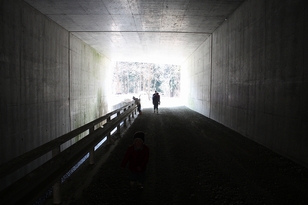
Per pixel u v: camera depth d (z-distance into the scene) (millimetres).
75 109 14492
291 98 6000
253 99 8406
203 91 17797
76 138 13992
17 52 7859
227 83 11609
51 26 10953
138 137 4430
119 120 9656
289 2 6074
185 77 29328
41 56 9773
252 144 7930
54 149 4008
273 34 6930
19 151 7941
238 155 6699
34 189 2883
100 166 5910
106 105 24625
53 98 11039
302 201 3941
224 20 11969
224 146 7781
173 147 7766
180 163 6078
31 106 8820
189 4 9719
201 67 18562
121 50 20922
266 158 6328
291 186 4543
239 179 4938
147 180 4973
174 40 16984
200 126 12156
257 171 5391
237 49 10094
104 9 10164
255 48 8211
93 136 5789
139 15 11086
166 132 10531
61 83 12117
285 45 6277
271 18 7051
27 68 8547
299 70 5648
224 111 12195
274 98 6887
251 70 8562
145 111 21109
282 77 6434
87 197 4176
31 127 8812
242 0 9188
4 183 6941
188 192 4359
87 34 14375
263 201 3953
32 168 8570
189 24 12758
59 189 3959
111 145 8148
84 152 4926
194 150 7332
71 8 9719
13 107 7582
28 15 8695
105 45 18328
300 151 5648
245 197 4109
